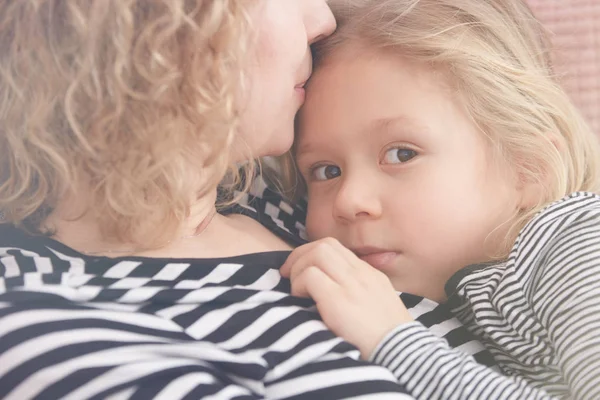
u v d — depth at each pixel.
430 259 0.81
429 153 0.81
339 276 0.68
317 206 0.87
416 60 0.83
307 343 0.61
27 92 0.67
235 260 0.70
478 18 0.88
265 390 0.60
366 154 0.82
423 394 0.64
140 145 0.66
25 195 0.70
